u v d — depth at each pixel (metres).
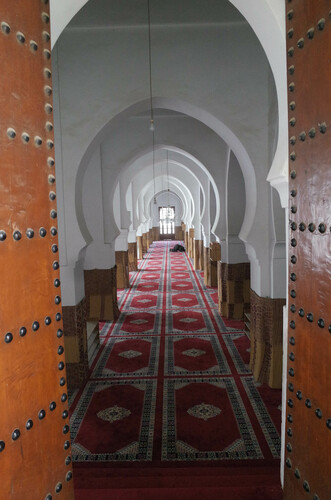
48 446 1.35
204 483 2.64
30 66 1.27
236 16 4.01
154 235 26.95
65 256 4.50
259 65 4.09
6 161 1.16
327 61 1.24
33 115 1.29
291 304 1.57
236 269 7.22
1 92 1.13
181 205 26.58
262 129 4.14
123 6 3.93
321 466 1.35
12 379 1.18
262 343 4.62
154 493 2.41
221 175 6.98
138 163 9.91
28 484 1.24
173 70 4.11
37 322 1.30
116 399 4.30
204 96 4.12
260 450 3.26
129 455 3.24
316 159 1.33
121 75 4.14
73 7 1.72
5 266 1.16
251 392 4.37
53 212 1.42
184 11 3.99
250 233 4.37
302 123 1.42
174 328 6.91
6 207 1.16
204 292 9.88
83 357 4.80
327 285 1.29
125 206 10.24
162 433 3.57
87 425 3.76
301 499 1.49
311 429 1.41
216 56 4.09
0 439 1.13
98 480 2.77
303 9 1.38
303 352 1.47
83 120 4.20
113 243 7.75
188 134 6.86
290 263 1.57
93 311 7.59
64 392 1.45
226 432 3.56
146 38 4.10
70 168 4.30
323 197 1.29
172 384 4.64
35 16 1.30
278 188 1.79
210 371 5.00
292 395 1.56
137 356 5.62
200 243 13.41
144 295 9.71
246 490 2.36
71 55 4.15
